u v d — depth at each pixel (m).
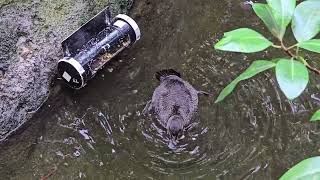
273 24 0.55
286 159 1.16
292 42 1.36
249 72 0.53
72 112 1.26
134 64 1.35
